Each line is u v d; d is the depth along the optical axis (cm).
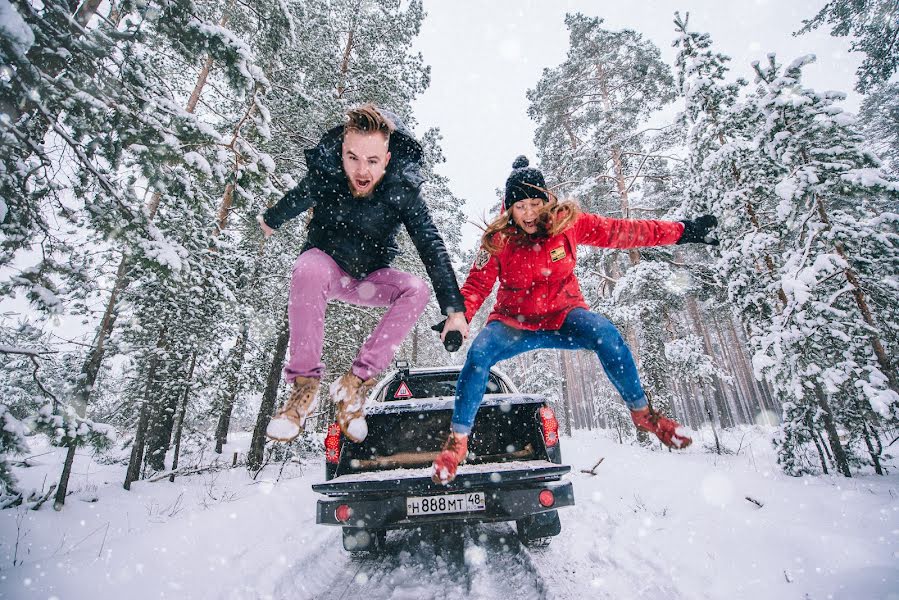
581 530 380
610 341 186
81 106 330
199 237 602
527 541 332
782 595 232
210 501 659
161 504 646
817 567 257
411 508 285
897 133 2400
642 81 1617
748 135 771
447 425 374
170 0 381
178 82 1047
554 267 199
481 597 254
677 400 3136
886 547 267
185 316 817
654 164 1658
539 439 321
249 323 905
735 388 2739
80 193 368
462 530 402
